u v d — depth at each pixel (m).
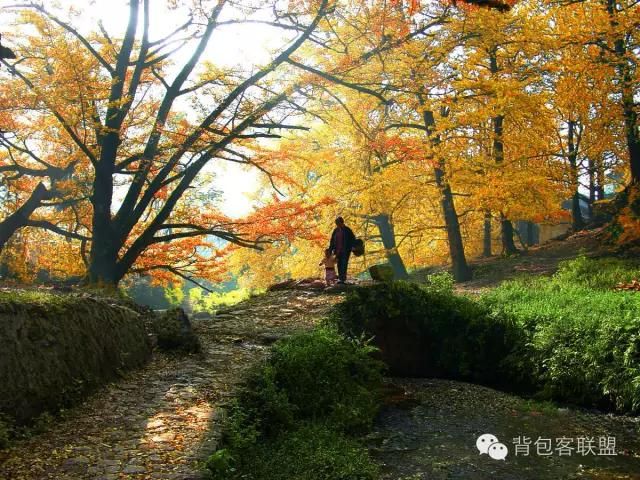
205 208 23.23
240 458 5.77
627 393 8.89
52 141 22.06
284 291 16.00
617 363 9.23
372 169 25.48
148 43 18.11
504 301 13.42
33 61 19.53
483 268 25.42
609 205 27.70
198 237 22.38
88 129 20.94
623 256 21.41
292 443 6.55
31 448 5.05
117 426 5.74
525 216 24.94
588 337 9.97
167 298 39.53
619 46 22.45
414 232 32.22
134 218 18.39
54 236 27.36
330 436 7.08
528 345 10.90
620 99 23.83
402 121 26.42
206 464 4.79
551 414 9.14
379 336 12.26
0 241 20.11
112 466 4.71
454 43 20.72
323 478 5.82
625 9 20.98
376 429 8.37
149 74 21.62
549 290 15.11
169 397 6.80
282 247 31.95
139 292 42.06
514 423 8.70
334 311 12.63
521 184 22.69
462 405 9.73
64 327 6.68
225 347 9.90
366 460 6.55
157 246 22.39
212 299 40.03
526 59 24.38
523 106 21.55
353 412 8.09
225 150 18.44
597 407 9.47
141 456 4.95
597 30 21.36
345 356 9.36
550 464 6.99
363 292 12.82
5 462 4.69
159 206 24.56
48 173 22.19
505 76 24.11
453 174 23.20
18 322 5.92
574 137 32.47
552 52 23.70
